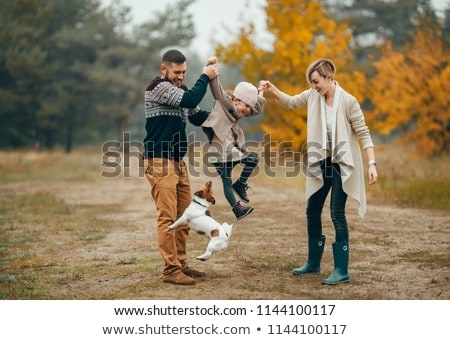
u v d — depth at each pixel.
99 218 12.63
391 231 10.16
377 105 20.98
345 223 6.77
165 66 6.62
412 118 22.16
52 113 49.34
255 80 20.88
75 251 8.95
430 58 21.03
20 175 25.36
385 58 21.59
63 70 53.12
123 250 8.98
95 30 52.62
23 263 8.07
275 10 20.11
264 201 14.74
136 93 56.62
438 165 17.67
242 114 6.60
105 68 52.62
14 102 46.16
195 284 6.74
